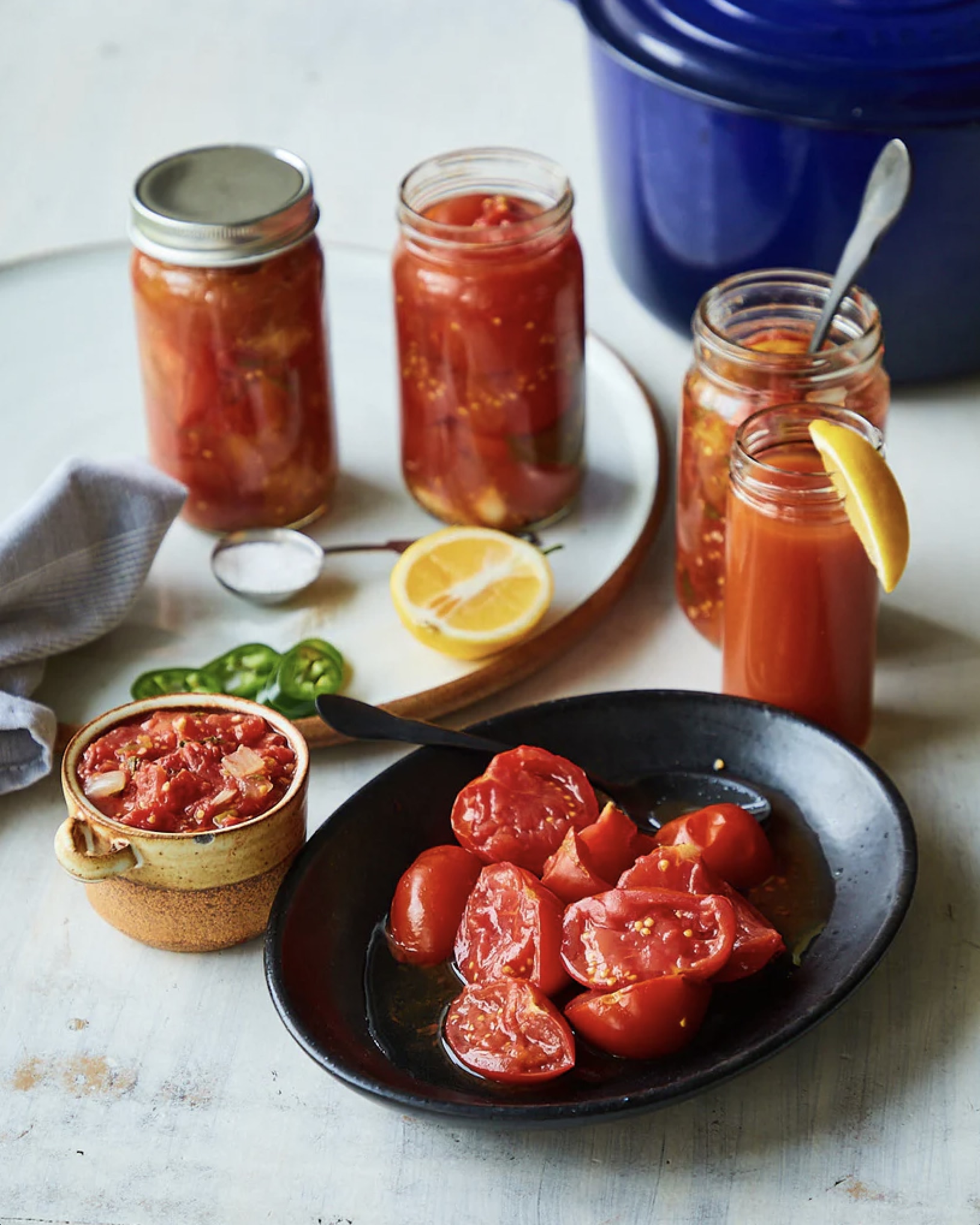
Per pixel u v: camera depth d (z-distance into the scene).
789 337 1.21
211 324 1.25
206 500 1.31
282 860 1.09
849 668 1.16
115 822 1.07
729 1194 1.03
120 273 1.53
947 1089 1.05
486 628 1.22
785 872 1.11
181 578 1.29
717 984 1.07
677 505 1.28
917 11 1.27
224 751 1.10
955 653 1.24
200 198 1.25
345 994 1.07
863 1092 1.05
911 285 1.33
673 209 1.35
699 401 1.19
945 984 1.09
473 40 1.82
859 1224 1.02
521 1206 1.03
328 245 1.53
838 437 1.11
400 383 1.29
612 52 1.32
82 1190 1.03
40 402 1.42
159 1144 1.05
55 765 1.19
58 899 1.14
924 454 1.36
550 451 1.28
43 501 1.21
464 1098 1.02
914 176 1.24
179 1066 1.07
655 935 1.05
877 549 1.09
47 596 1.22
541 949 1.05
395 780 1.13
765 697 1.17
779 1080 1.06
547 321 1.25
